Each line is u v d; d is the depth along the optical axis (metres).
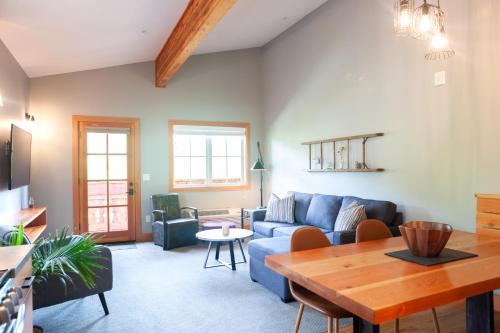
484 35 3.08
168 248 5.15
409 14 2.29
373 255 1.90
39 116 5.25
